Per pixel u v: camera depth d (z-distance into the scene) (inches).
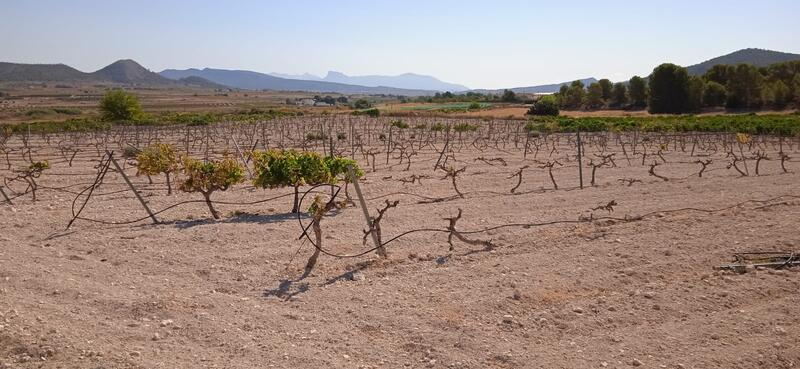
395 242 375.2
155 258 339.0
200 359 218.2
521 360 221.8
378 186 616.1
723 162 882.8
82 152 1024.2
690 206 488.4
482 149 1128.2
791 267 326.3
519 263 331.6
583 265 328.8
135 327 244.2
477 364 218.4
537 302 276.5
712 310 270.5
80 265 323.0
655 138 1422.2
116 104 2341.3
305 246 365.7
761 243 369.7
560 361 221.8
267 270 320.8
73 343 224.2
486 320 256.7
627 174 725.3
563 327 251.4
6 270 304.8
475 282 301.4
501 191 587.2
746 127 1665.8
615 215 451.2
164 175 714.8
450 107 4185.5
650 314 264.7
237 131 1615.4
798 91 3174.2
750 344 236.7
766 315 264.2
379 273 315.9
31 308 257.3
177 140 1339.8
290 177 457.7
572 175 714.8
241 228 406.0
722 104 3388.3
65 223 421.7
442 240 379.9
